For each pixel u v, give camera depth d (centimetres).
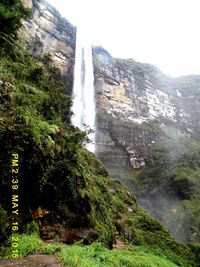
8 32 1670
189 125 7944
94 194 1398
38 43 3053
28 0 4700
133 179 5447
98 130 5806
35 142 940
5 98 982
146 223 2127
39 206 955
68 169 1105
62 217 1028
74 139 1245
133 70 7700
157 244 1872
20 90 1320
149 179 5544
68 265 677
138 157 6106
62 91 2145
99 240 1135
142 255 1334
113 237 1430
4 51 1609
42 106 1428
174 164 5919
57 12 5897
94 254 840
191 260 1978
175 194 5219
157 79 8356
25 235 822
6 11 1570
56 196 1024
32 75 1731
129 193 2647
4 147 847
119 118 6338
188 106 8562
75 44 5953
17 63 1644
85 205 1160
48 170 992
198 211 4522
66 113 1891
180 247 2042
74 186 1124
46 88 1831
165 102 7969
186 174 5412
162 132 6912
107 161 5681
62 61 5441
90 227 1151
